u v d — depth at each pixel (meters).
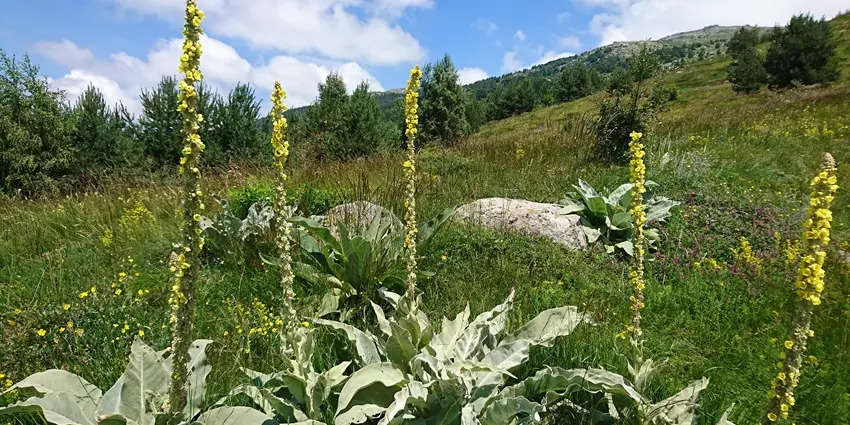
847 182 9.24
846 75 35.19
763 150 11.98
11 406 2.41
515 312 4.42
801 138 13.20
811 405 3.30
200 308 4.59
